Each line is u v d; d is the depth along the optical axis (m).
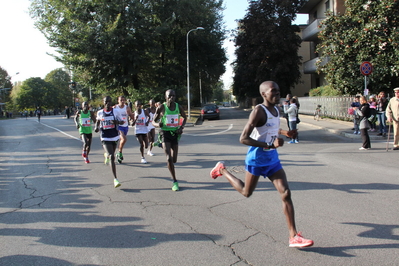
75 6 31.20
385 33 17.61
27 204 5.65
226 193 5.98
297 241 3.57
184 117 6.54
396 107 9.85
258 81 41.28
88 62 32.09
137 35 31.95
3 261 3.54
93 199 5.84
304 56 45.47
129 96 33.31
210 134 17.03
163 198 5.79
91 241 4.02
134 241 3.99
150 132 10.62
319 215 4.67
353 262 3.30
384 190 5.82
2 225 4.64
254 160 3.72
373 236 3.91
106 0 30.45
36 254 3.70
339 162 8.50
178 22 36.00
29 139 17.05
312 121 20.86
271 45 37.59
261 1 37.78
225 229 4.28
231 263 3.37
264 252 3.59
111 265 3.40
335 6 28.58
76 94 78.75
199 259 3.47
